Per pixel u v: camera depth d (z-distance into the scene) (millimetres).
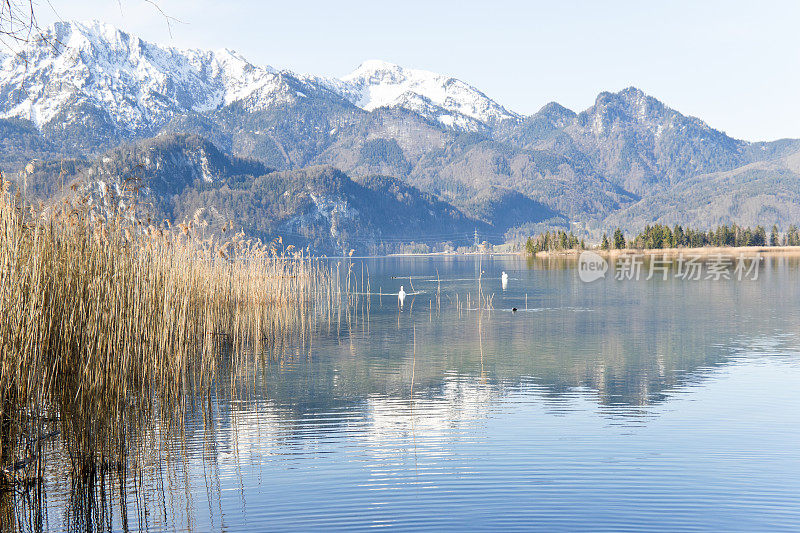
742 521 13961
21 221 16938
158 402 23562
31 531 13891
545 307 59531
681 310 54531
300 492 15766
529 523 13953
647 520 14062
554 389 26578
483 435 20203
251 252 52438
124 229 21438
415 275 134750
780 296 64562
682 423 21156
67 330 17281
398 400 25000
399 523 14008
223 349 36469
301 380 28750
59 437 18328
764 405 23234
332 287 94312
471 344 38906
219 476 16875
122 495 15703
